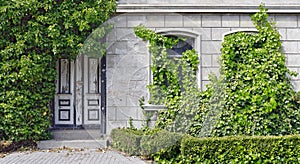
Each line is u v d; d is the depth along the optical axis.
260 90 8.03
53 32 7.92
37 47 8.13
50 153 7.35
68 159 6.71
